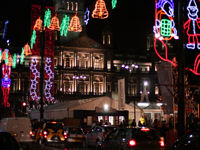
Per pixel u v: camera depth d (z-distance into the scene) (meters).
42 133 33.81
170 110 23.02
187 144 13.77
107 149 20.34
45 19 60.84
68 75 101.25
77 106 45.53
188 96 32.91
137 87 108.19
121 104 40.41
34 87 91.31
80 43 102.62
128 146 17.81
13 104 97.00
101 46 105.25
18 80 99.38
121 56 109.94
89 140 30.80
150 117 59.12
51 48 95.25
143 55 112.38
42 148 29.84
